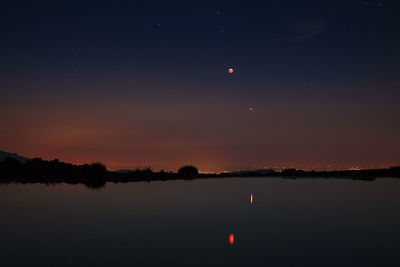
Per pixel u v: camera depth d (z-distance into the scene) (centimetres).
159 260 298
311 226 433
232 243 353
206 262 291
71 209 584
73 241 365
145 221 472
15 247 344
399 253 312
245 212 547
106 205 635
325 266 278
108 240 368
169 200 711
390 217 490
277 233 396
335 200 691
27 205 639
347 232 398
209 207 604
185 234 394
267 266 279
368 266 278
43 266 286
